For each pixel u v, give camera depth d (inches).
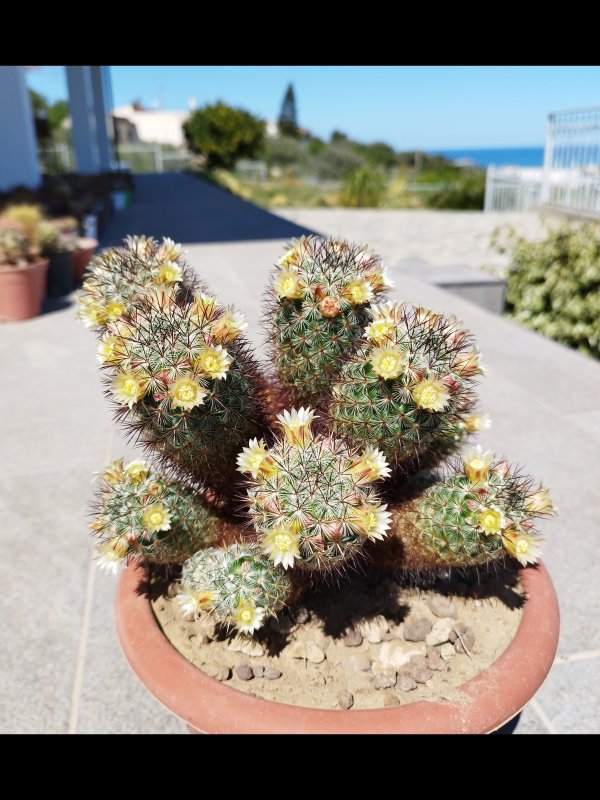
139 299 14.7
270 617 15.2
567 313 55.4
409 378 12.5
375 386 12.9
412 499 15.2
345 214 172.4
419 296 59.7
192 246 86.8
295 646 14.6
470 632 14.8
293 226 108.5
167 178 241.4
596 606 22.0
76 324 54.8
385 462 13.4
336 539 11.9
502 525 13.1
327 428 14.7
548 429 34.6
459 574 16.6
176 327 12.6
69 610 22.2
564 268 56.9
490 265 92.0
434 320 13.5
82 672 19.7
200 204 145.2
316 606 15.7
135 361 12.4
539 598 15.3
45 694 18.9
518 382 41.0
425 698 12.9
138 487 14.8
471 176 233.8
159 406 12.5
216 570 13.4
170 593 16.1
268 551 11.8
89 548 25.4
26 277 54.7
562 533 25.8
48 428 35.7
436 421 13.1
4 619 21.7
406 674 13.9
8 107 99.4
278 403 16.2
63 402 39.2
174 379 12.3
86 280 16.0
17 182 102.8
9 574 23.9
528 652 13.7
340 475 12.2
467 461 14.1
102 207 105.4
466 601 15.8
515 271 63.5
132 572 16.5
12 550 25.3
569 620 21.4
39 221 66.1
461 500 13.7
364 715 12.4
